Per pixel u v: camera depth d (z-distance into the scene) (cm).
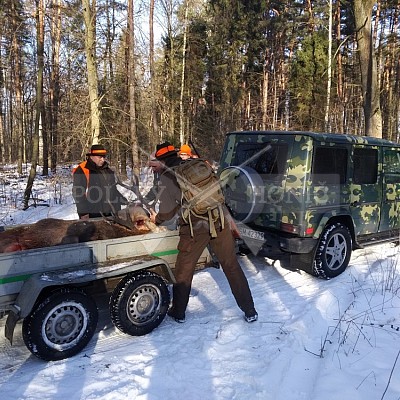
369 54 976
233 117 2291
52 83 1808
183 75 1956
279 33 2691
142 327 368
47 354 319
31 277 321
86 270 343
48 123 1898
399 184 643
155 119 1349
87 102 1068
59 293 325
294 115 2416
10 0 1377
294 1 2659
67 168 1323
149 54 1285
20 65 1820
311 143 498
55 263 338
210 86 2470
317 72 2183
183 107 1992
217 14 2361
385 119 2677
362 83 998
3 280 314
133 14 1109
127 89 1252
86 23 1015
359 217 573
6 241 361
